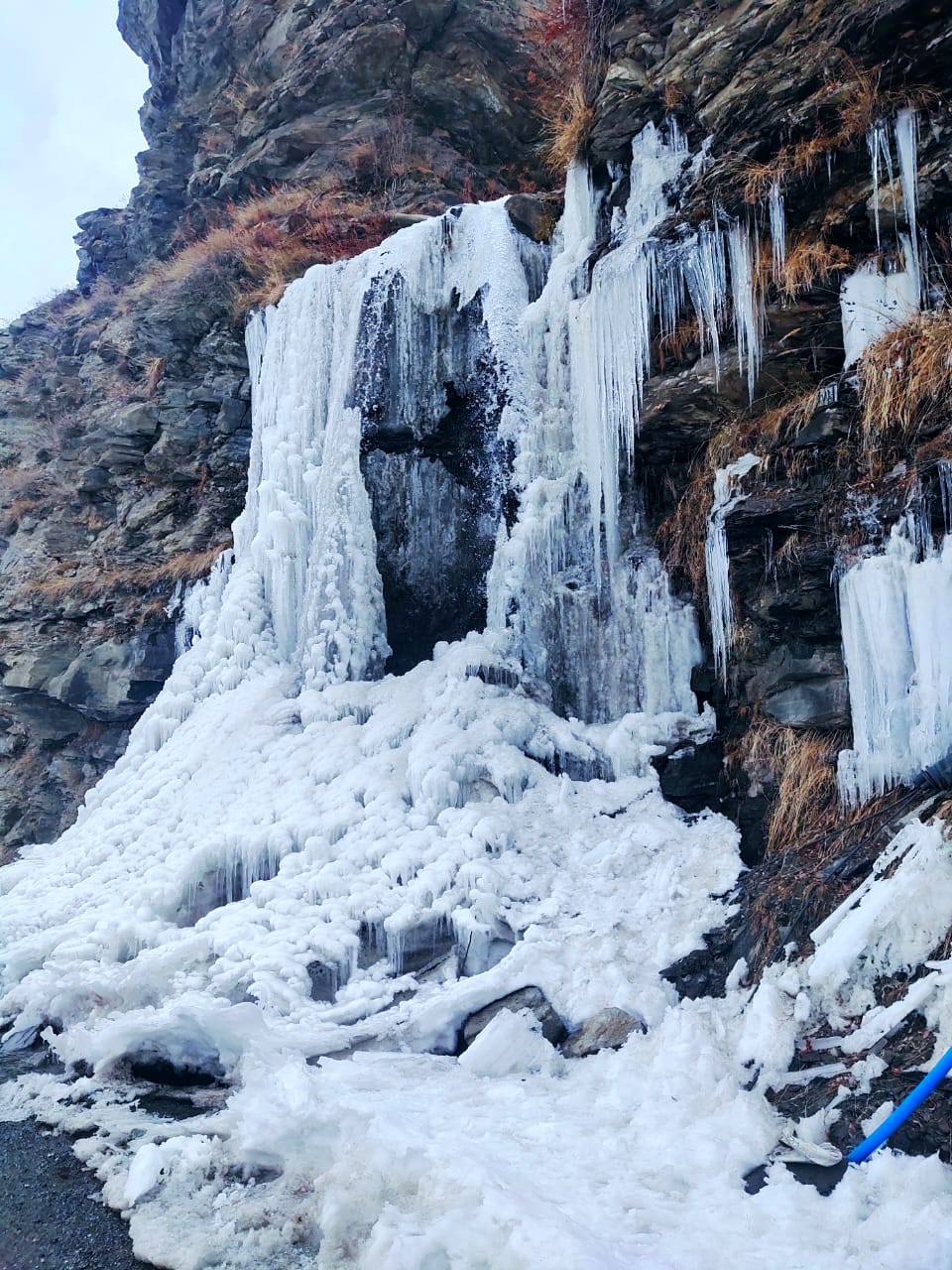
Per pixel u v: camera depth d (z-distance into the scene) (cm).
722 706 593
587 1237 272
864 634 460
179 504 1114
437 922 527
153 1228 344
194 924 620
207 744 757
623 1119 365
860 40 538
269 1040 465
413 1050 463
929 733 423
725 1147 327
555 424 718
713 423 608
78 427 1290
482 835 552
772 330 570
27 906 691
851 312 532
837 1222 279
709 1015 414
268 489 855
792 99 578
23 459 1408
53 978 590
